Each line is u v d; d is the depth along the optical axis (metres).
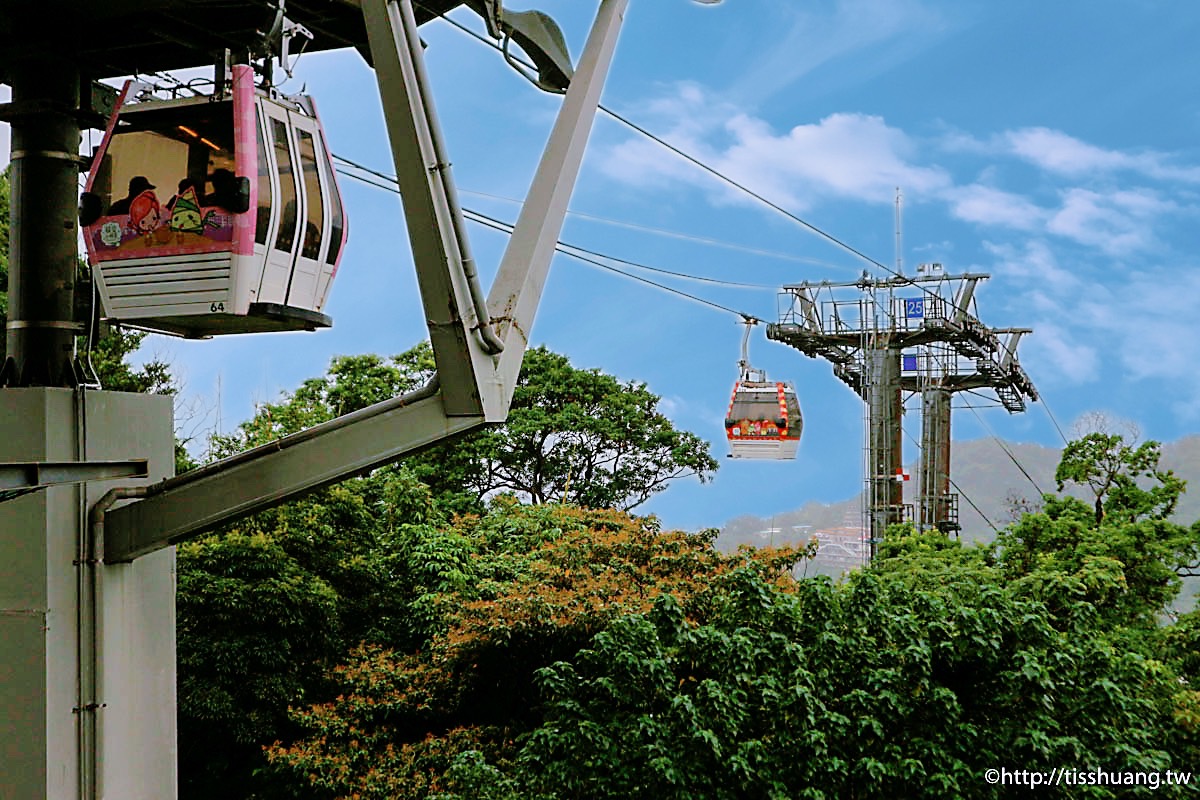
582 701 10.17
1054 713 9.92
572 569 16.92
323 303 7.17
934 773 9.38
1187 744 10.99
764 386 25.78
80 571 6.52
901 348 25.88
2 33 7.16
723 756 9.46
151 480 7.14
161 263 6.46
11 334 7.11
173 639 7.18
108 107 7.91
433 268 5.94
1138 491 16.42
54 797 6.29
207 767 16.25
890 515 24.89
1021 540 15.92
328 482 6.34
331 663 16.86
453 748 15.38
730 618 10.74
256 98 6.59
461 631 16.05
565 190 7.07
